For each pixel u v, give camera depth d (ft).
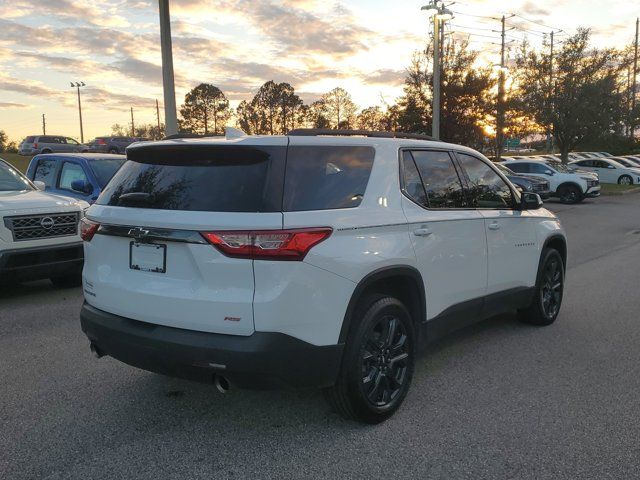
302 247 10.22
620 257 34.45
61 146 156.25
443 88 87.40
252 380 10.25
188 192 10.77
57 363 15.65
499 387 14.11
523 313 19.49
